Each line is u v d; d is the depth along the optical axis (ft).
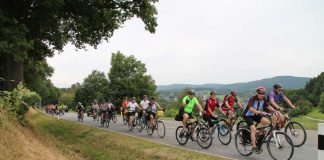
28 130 51.96
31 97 14.55
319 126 12.48
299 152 38.47
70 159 43.78
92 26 75.46
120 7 74.74
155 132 63.93
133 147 48.06
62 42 78.95
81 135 68.13
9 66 69.36
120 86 287.69
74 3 67.56
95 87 358.84
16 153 27.32
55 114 190.90
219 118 46.83
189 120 46.52
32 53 85.81
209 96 46.57
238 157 37.01
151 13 74.28
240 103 49.47
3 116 15.23
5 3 63.82
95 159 47.98
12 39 57.41
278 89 43.88
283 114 44.83
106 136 60.70
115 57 291.79
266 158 35.99
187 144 47.32
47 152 37.68
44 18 63.36
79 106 111.45
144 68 294.05
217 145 45.52
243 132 37.27
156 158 41.34
